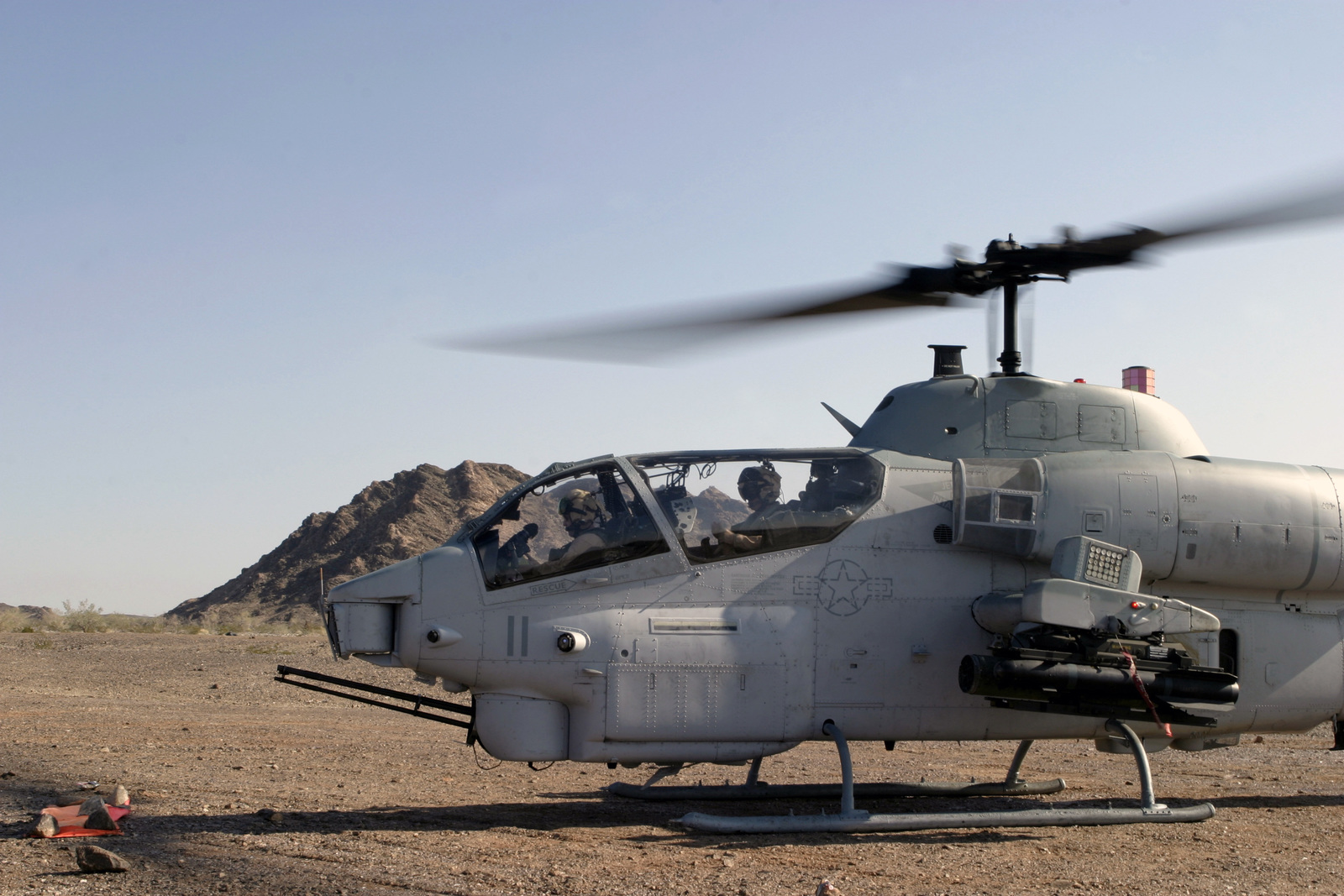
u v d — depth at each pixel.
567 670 7.45
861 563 7.93
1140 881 6.00
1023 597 7.40
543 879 5.84
